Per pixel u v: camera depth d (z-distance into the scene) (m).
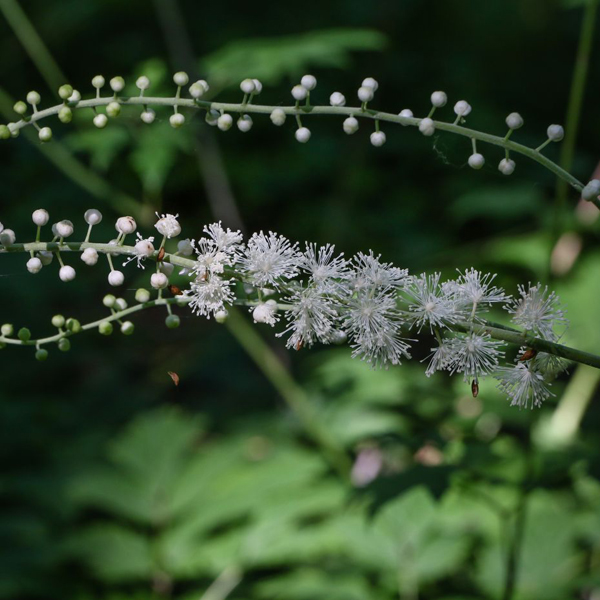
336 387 1.02
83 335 1.64
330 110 0.61
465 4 2.16
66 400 1.44
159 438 0.96
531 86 2.12
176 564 0.86
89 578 0.91
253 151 1.87
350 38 0.99
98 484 0.93
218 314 0.61
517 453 0.85
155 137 0.89
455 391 0.95
